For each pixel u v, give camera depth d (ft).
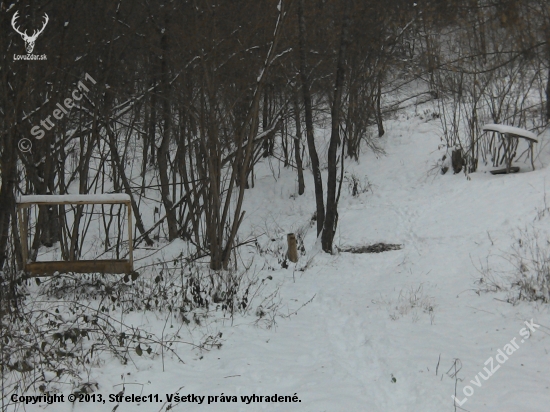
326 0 52.70
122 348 22.15
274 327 27.12
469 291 31.89
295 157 72.59
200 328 25.67
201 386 19.31
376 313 29.17
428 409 17.84
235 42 40.22
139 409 17.51
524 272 32.37
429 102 89.35
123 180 49.24
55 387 18.44
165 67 46.39
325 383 19.71
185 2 42.73
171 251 47.29
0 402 17.42
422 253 41.91
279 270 40.81
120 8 42.42
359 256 43.96
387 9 55.72
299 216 63.67
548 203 44.47
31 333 22.29
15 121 26.48
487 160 60.54
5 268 28.86
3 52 28.30
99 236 56.75
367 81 66.49
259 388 19.17
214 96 38.24
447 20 32.42
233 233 38.55
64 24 36.35
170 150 64.18
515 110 59.93
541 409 17.29
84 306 24.93
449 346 23.73
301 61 47.37
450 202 52.90
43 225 47.21
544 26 26.84
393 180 65.21
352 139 74.49
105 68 41.57
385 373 20.98
